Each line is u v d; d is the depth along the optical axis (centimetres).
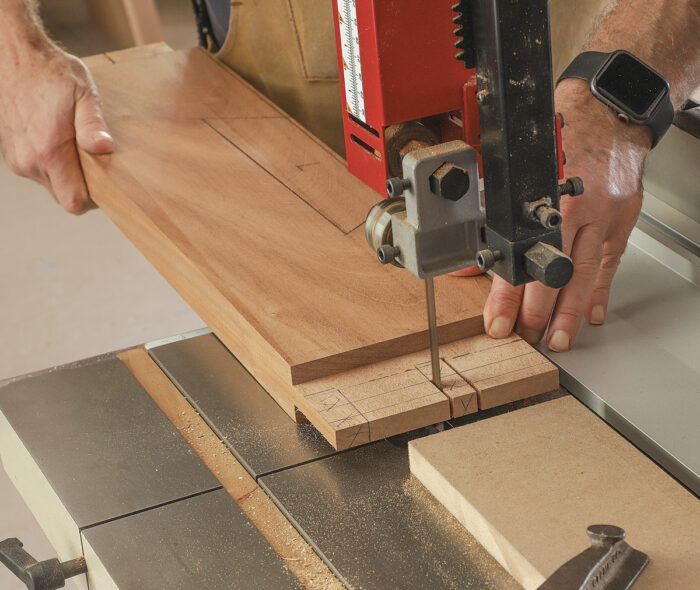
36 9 163
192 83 169
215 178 138
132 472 100
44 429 108
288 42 168
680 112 123
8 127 158
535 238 75
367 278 113
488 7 68
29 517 241
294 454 100
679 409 96
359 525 90
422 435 101
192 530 91
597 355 105
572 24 154
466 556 85
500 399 100
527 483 87
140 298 308
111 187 139
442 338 107
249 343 108
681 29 120
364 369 103
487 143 73
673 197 128
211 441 105
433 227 80
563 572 73
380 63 81
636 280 117
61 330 295
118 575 86
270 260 117
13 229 343
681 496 84
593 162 110
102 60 180
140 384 116
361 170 91
